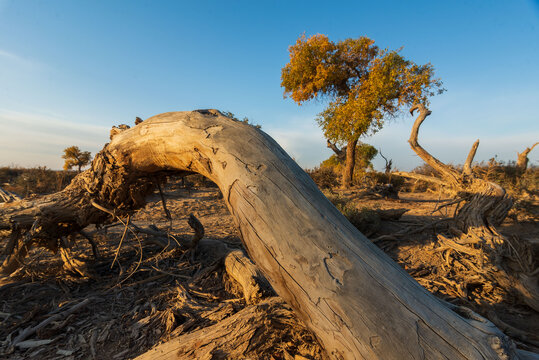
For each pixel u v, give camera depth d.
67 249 4.24
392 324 1.36
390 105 16.70
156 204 10.30
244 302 3.27
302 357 2.07
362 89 16.44
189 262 4.61
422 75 14.76
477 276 3.97
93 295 3.52
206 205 10.40
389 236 5.76
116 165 3.39
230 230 6.80
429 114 6.25
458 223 5.49
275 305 2.48
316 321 1.51
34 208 3.71
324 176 17.44
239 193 1.87
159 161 3.03
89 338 2.65
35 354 2.44
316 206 1.76
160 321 2.84
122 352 2.45
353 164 17.81
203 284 3.89
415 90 14.97
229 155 2.04
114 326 2.85
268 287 3.21
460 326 1.39
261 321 2.28
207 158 2.23
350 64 17.64
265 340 2.20
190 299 3.37
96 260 4.61
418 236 5.86
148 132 2.84
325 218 1.71
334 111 17.56
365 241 1.70
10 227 3.69
